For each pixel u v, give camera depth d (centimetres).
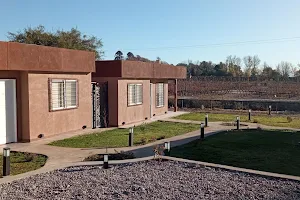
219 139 1438
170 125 1948
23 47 1305
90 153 1130
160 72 2353
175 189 723
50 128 1473
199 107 3316
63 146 1265
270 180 800
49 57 1431
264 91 4253
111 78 1872
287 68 7362
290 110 3020
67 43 3525
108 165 942
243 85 4806
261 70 7575
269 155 1116
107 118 1873
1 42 1217
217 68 7725
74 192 702
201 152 1166
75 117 1634
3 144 1302
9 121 1334
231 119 2280
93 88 1786
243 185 755
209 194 692
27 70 1336
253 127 1877
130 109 2000
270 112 2733
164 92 2591
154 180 790
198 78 5425
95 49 3981
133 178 806
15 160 1041
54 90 1496
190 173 855
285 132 1656
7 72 1316
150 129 1773
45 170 881
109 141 1377
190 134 1603
